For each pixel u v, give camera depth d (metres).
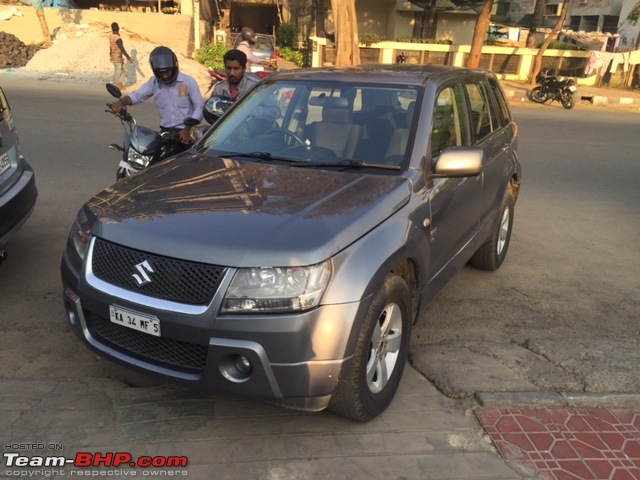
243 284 2.57
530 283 5.18
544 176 9.36
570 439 3.04
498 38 32.25
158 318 2.66
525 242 6.29
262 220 2.80
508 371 3.63
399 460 2.85
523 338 4.15
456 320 4.41
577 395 3.38
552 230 6.73
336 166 3.53
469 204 4.15
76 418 3.07
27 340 3.82
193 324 2.60
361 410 2.96
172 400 3.26
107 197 3.25
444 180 3.68
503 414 3.22
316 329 2.59
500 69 25.38
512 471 2.80
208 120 5.98
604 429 3.13
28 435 2.92
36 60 18.70
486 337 4.16
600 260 5.82
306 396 2.66
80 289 2.93
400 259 3.00
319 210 2.90
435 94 3.87
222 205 2.97
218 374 2.64
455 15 29.50
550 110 18.48
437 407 3.28
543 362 3.75
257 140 3.93
